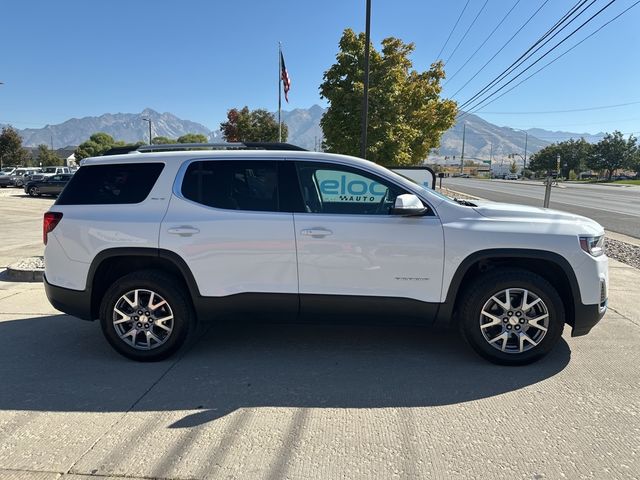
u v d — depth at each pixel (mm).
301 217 4129
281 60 26203
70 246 4305
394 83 17562
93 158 4504
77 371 4129
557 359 4305
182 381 3922
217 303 4195
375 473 2732
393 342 4762
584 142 101062
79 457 2889
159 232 4180
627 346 4605
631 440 3047
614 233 13445
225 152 4355
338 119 18062
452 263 4035
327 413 3400
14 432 3174
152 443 3031
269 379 3953
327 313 4191
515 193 35969
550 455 2891
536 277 4008
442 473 2730
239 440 3062
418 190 4207
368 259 4066
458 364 4219
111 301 4242
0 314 5730
